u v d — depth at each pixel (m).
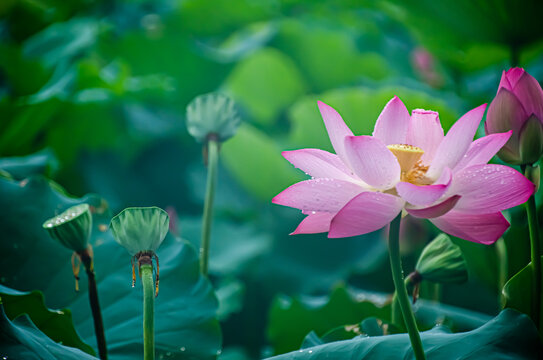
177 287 1.71
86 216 1.52
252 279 2.81
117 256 1.74
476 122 1.45
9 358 1.46
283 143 3.26
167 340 1.65
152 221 1.47
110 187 3.14
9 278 1.72
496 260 2.07
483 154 1.47
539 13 2.12
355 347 1.55
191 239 2.87
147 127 3.25
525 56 3.16
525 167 1.57
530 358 1.50
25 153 2.84
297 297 1.93
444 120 2.53
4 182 1.81
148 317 1.47
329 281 2.73
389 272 2.83
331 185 1.45
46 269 1.74
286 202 1.46
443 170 1.45
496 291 2.10
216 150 1.77
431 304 1.90
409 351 1.53
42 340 1.52
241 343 2.79
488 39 2.36
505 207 1.44
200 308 1.69
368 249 2.81
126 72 3.22
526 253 1.90
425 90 3.12
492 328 1.53
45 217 1.78
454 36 2.79
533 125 1.54
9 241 1.75
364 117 2.72
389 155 1.44
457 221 1.47
